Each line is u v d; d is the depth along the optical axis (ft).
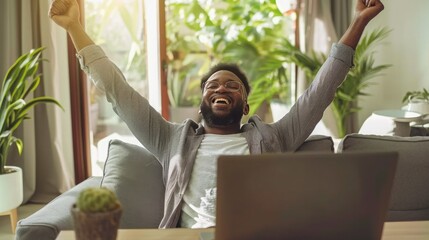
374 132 8.61
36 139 11.05
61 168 11.08
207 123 5.95
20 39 10.62
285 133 5.79
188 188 5.37
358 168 2.81
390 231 3.81
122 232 3.84
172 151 5.62
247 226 2.86
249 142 5.62
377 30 13.01
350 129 13.08
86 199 2.73
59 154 11.02
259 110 14.44
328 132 12.39
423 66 12.35
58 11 5.47
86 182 6.17
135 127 5.67
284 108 14.07
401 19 12.73
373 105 13.51
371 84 13.34
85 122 11.89
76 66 11.51
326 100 5.71
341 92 12.08
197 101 15.11
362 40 12.24
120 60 13.02
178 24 14.44
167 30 14.34
